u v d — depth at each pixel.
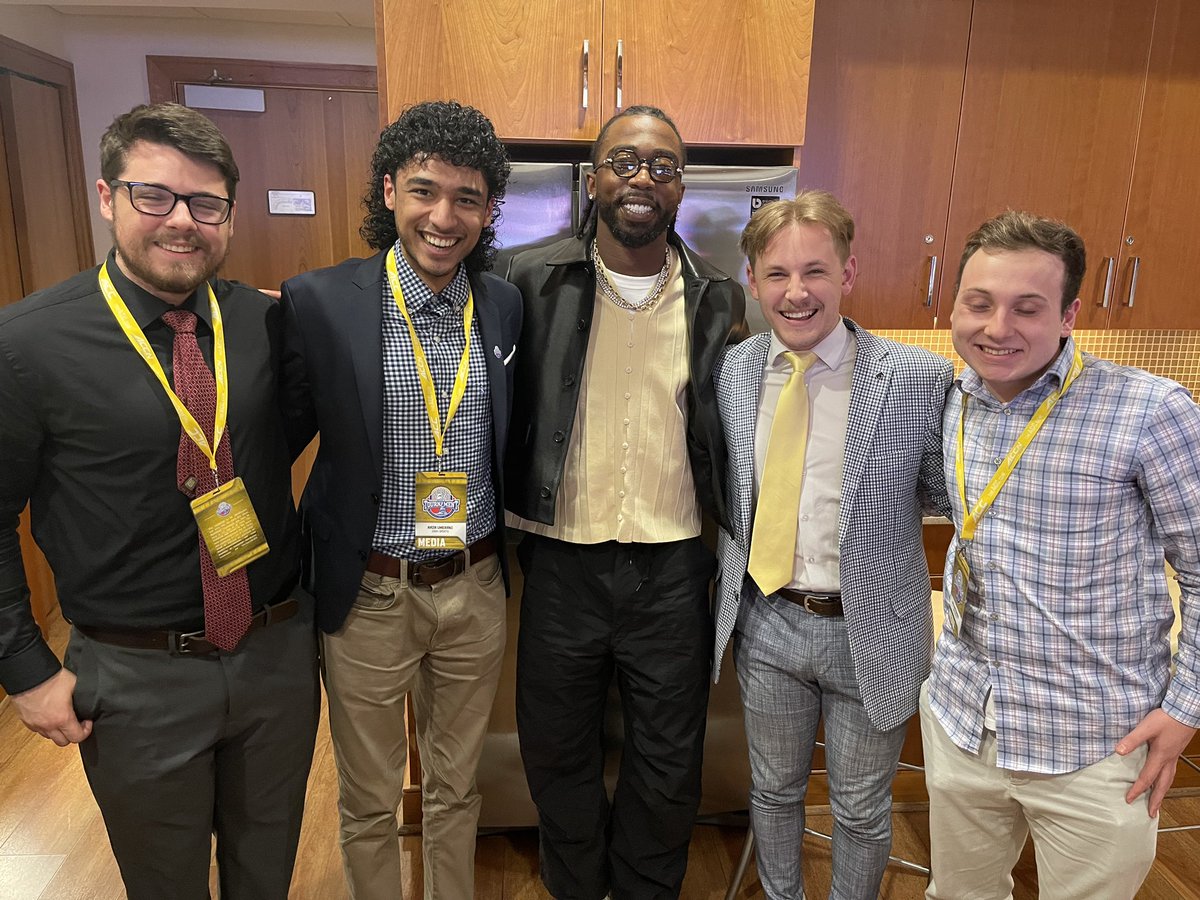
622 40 2.03
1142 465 1.19
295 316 1.44
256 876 1.51
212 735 1.37
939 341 3.00
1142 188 2.54
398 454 1.46
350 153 3.99
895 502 1.50
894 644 1.53
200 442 1.28
